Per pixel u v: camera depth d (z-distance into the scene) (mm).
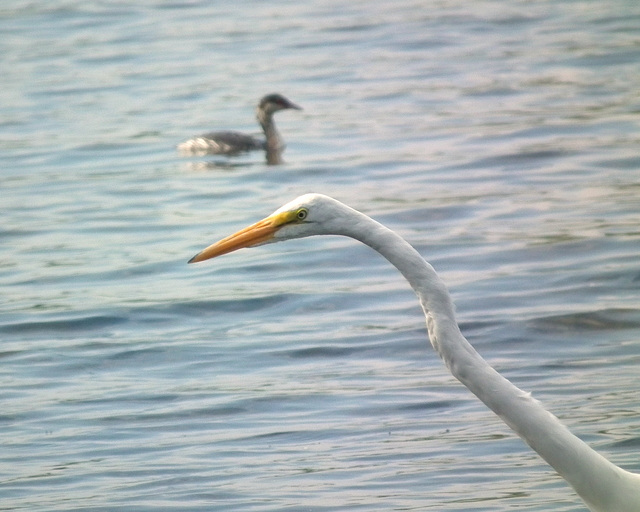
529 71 29516
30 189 21812
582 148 21906
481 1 39844
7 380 12594
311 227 7270
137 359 13164
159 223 19203
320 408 11414
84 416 11461
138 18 40781
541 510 8852
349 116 26609
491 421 10891
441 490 9328
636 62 29609
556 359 12422
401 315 14211
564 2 38812
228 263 16812
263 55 33875
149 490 9586
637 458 9648
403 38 34906
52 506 9328
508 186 19828
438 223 17938
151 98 29641
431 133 24172
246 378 12406
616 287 14539
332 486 9516
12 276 16562
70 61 34156
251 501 9273
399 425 10875
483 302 14297
